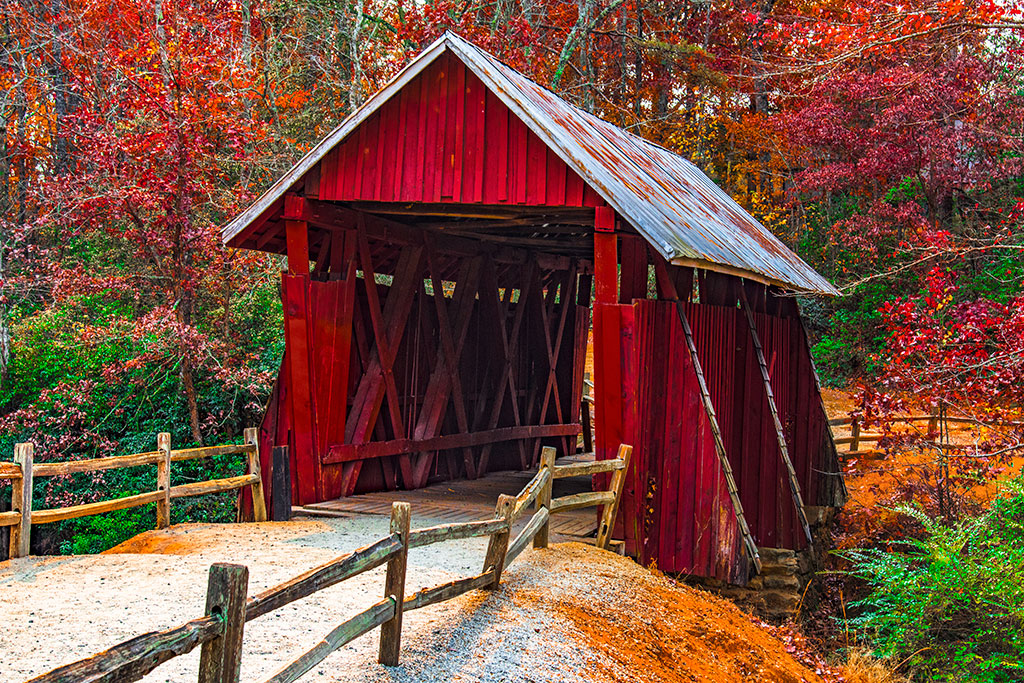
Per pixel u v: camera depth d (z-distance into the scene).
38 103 21.44
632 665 5.94
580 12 23.45
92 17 20.81
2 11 20.02
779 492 11.26
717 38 29.53
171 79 17.47
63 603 6.05
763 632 8.45
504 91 9.12
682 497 9.06
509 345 14.25
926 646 9.18
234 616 3.27
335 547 8.11
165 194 17.38
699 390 9.09
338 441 10.64
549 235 13.30
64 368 18.02
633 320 8.76
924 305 20.17
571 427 16.53
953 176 22.12
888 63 23.78
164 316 16.48
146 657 2.84
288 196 10.08
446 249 12.34
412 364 12.30
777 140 27.34
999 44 20.53
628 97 29.50
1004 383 10.69
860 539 13.72
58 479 16.28
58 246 20.58
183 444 17.75
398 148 9.71
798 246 26.31
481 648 5.38
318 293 10.30
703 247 9.00
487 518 9.72
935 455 13.73
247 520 10.20
